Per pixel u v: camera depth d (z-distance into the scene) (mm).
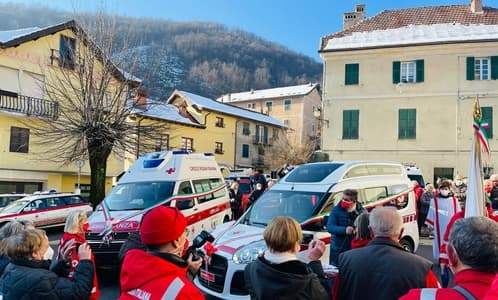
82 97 20484
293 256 3158
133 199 10234
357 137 27750
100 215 9500
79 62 21328
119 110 20844
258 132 53906
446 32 27344
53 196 17859
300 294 3008
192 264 3314
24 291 3375
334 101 28406
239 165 50438
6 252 3648
